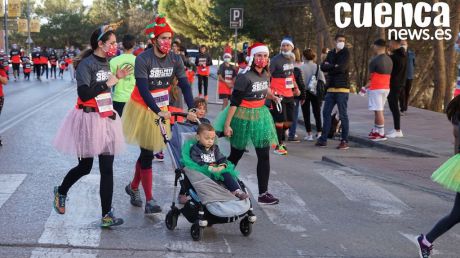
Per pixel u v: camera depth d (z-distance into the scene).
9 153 10.28
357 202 7.69
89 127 5.88
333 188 8.42
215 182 5.95
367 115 17.62
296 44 37.00
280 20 36.47
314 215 7.00
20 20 58.84
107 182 6.08
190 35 66.12
